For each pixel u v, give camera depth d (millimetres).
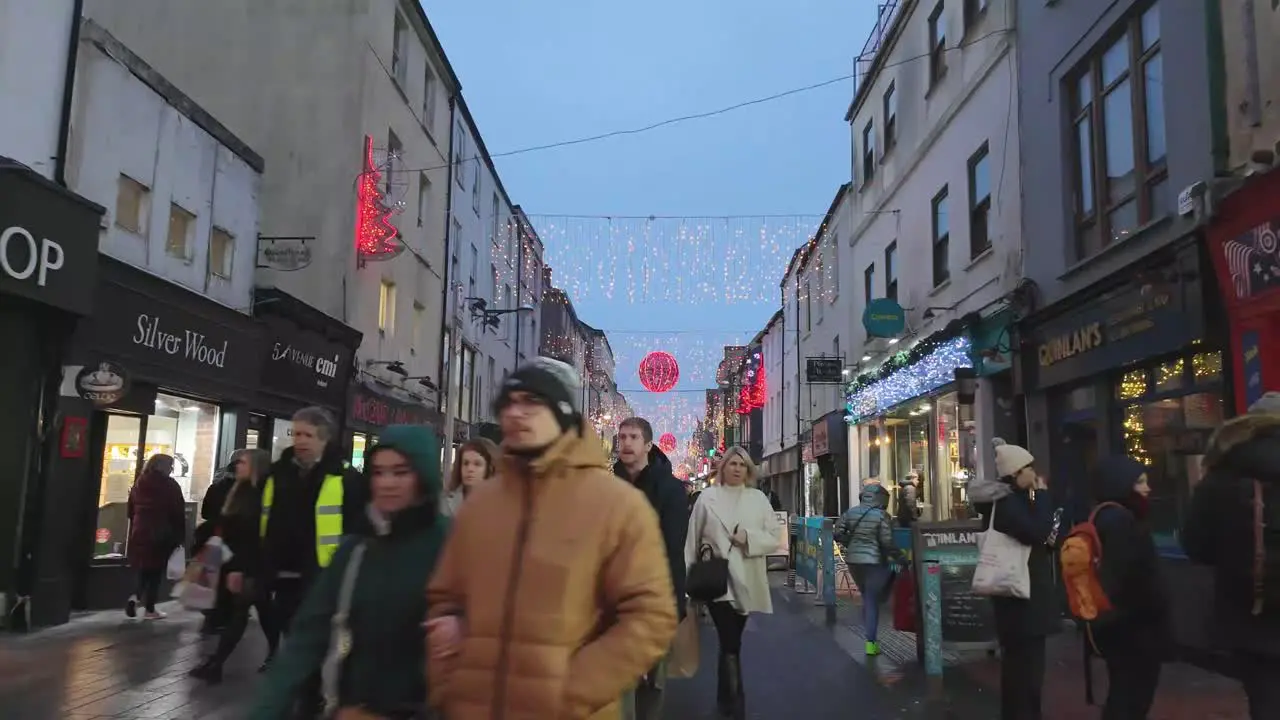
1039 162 11500
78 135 9781
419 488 2943
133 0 16266
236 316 12969
